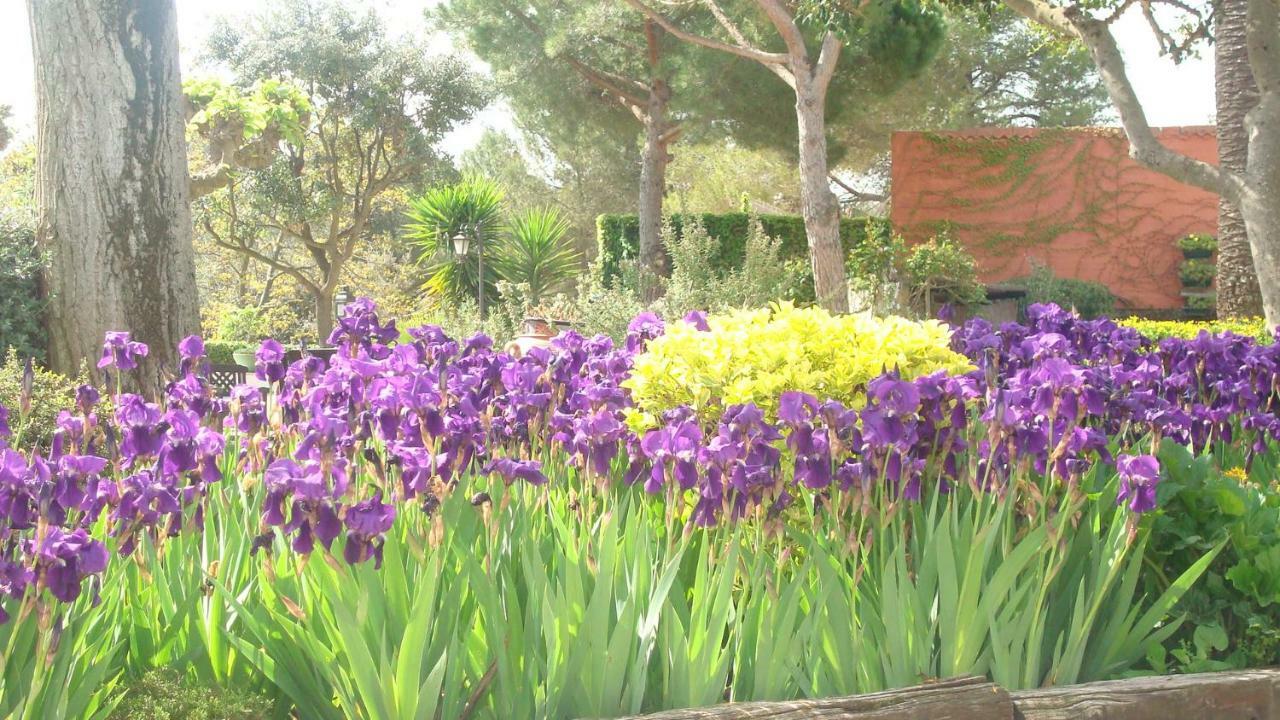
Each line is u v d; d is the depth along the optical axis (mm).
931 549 3246
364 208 31500
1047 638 3387
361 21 31031
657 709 2965
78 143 7480
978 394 3523
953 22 25500
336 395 3449
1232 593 3707
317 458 2664
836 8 13711
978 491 3494
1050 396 3238
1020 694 2961
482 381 3793
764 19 18516
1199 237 20359
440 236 25953
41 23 7488
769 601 3057
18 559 2613
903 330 4293
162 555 3189
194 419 3117
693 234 16031
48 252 7602
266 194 29219
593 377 4227
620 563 3166
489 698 2787
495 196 26297
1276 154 10727
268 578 2820
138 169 7574
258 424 3523
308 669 2830
